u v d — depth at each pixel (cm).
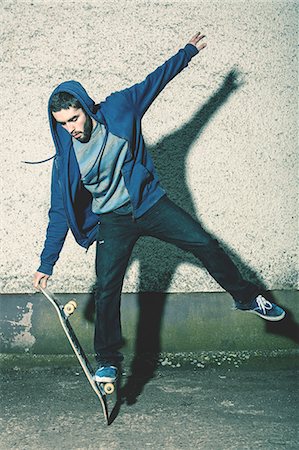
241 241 443
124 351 438
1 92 428
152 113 432
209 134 435
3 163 433
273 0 431
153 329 439
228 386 401
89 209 358
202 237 343
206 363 435
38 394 392
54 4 425
